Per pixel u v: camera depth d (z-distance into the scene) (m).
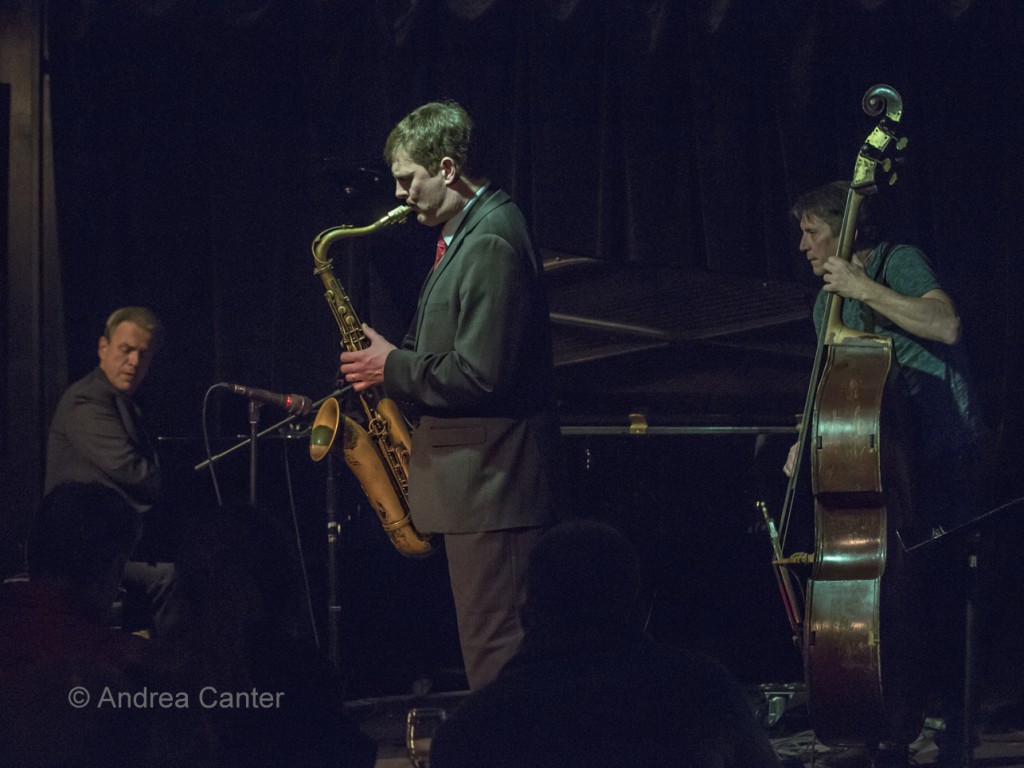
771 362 7.56
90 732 2.82
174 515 7.42
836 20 8.76
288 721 2.91
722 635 7.61
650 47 8.59
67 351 8.02
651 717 2.66
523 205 8.47
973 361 8.64
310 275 8.30
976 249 8.73
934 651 5.48
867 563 4.96
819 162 8.70
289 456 7.68
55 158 8.04
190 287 8.25
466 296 4.60
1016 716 7.00
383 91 8.34
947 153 8.77
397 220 5.88
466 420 4.65
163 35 8.22
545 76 8.51
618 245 8.61
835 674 4.94
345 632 7.61
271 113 8.32
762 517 7.51
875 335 5.10
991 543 7.17
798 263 8.66
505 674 2.75
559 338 7.38
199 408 8.23
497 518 4.59
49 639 2.88
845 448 4.99
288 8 8.33
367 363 4.80
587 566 2.77
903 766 5.10
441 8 8.46
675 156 8.68
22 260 8.23
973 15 8.80
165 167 8.22
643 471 7.45
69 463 7.10
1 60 8.17
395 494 5.57
